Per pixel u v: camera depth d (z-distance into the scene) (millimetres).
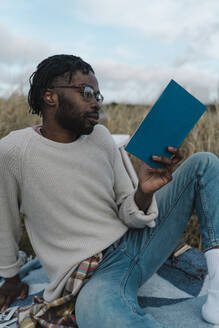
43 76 1269
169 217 1372
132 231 1358
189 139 2682
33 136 1244
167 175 1206
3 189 1263
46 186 1229
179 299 1499
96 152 1326
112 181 1384
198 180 1329
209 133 2672
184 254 1922
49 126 1296
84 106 1240
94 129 1375
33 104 1364
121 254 1286
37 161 1222
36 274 1796
